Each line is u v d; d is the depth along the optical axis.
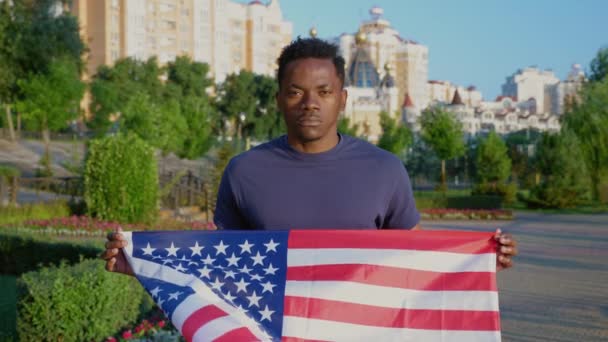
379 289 2.63
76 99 34.84
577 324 8.15
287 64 2.51
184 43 82.62
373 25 140.62
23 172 32.03
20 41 31.62
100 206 15.44
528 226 23.73
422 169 52.53
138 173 15.50
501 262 2.69
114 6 73.06
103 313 6.11
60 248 10.45
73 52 34.56
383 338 2.58
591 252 15.82
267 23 99.94
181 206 21.05
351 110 82.50
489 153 37.12
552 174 33.38
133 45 74.88
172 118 29.25
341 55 2.60
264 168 2.62
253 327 2.54
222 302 2.59
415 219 2.72
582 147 34.28
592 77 48.12
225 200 2.73
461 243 2.67
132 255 2.76
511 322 8.27
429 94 155.38
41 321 6.00
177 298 2.58
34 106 32.53
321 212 2.58
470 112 111.44
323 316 2.59
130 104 26.09
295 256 2.65
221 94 61.41
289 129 2.56
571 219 27.19
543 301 9.64
